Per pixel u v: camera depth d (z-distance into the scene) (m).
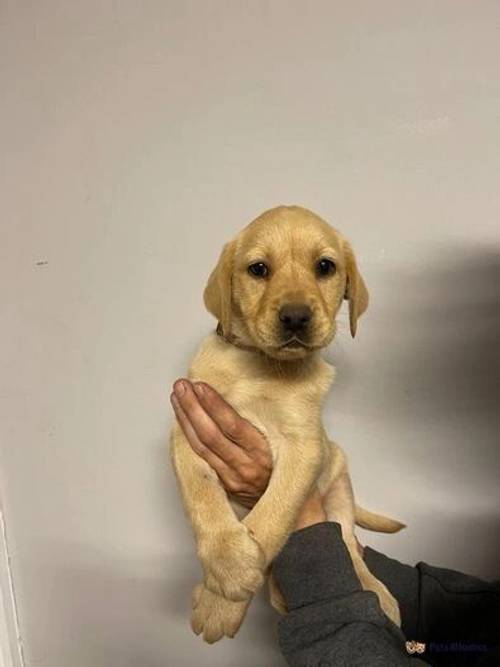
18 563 0.69
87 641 0.70
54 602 0.69
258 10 0.57
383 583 0.50
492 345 0.58
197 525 0.41
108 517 0.66
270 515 0.41
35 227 0.62
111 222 0.61
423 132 0.56
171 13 0.58
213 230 0.60
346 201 0.58
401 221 0.58
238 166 0.59
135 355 0.62
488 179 0.56
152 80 0.59
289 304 0.39
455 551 0.62
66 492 0.66
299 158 0.58
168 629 0.68
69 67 0.59
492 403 0.59
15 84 0.60
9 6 0.59
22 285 0.63
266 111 0.58
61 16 0.59
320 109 0.57
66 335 0.63
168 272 0.61
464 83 0.55
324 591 0.39
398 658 0.34
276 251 0.42
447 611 0.49
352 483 0.62
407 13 0.55
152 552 0.66
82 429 0.65
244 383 0.44
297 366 0.45
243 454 0.42
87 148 0.60
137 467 0.65
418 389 0.60
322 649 0.35
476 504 0.61
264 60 0.57
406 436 0.61
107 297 0.62
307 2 0.56
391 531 0.58
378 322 0.59
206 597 0.42
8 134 0.61
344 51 0.56
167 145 0.59
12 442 0.66
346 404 0.61
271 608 0.65
